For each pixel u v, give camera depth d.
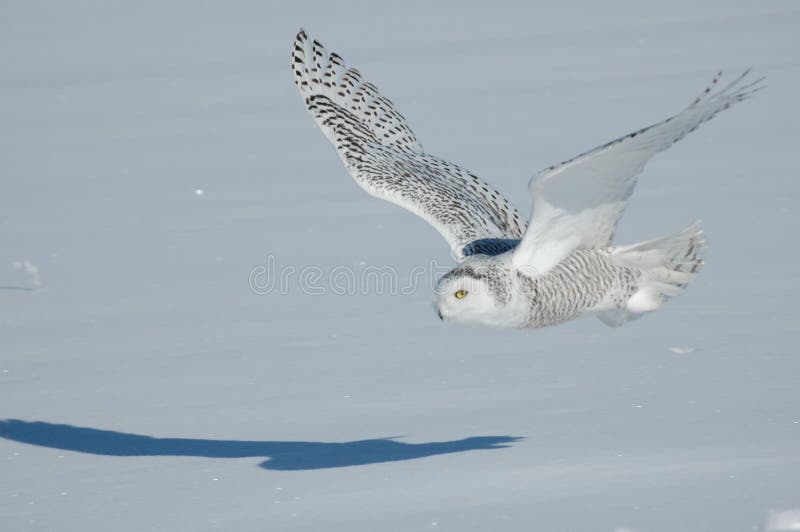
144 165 26.12
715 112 8.66
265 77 36.97
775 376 12.30
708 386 12.12
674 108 28.59
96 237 20.44
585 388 12.37
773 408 11.34
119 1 57.22
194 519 9.65
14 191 24.36
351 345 14.45
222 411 12.50
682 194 20.45
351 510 9.56
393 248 18.64
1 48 47.16
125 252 19.42
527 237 9.49
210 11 53.25
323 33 45.94
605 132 26.62
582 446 10.69
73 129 30.86
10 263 19.12
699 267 10.08
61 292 17.47
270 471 10.63
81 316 16.31
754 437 10.60
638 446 10.58
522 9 47.47
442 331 14.73
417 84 34.22
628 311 10.16
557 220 9.42
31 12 55.84
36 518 9.89
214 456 11.17
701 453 10.29
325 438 11.51
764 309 14.64
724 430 10.84
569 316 9.96
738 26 39.69
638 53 36.44
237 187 23.42
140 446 11.59
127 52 44.78
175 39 47.34
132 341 15.15
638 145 8.77
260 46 44.16
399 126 11.68
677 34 39.12
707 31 39.25
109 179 24.97
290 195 22.45
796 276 15.88
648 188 21.00
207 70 39.25
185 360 14.27
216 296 16.89
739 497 9.19
